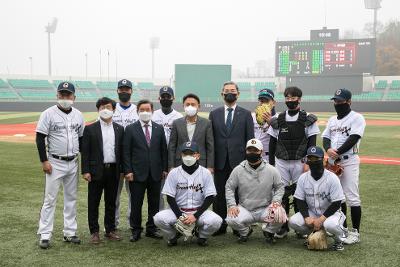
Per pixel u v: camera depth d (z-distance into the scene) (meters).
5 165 12.59
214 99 49.66
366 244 5.82
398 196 8.62
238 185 6.10
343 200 5.80
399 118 36.84
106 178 6.07
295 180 6.37
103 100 5.99
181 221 5.66
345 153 6.09
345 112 6.16
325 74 44.91
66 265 5.04
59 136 5.81
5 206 7.85
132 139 6.11
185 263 5.10
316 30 44.72
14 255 5.39
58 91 5.80
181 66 49.25
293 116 6.32
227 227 6.94
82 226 6.79
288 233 6.54
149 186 6.23
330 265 5.02
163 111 7.08
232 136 6.48
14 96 59.09
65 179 5.97
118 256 5.37
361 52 43.62
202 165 6.36
